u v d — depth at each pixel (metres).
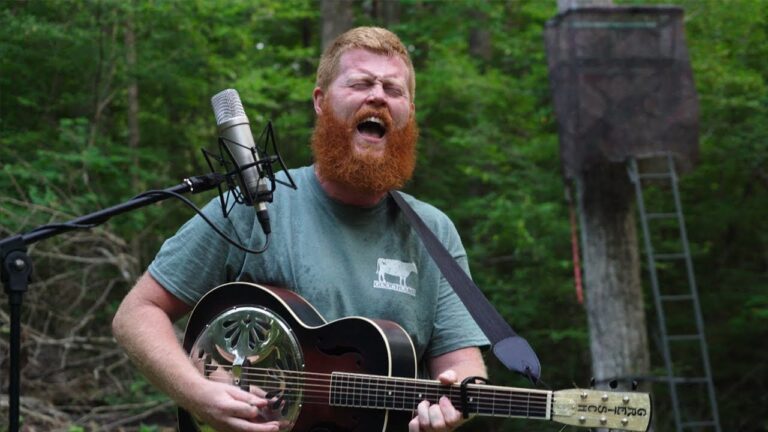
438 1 11.57
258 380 2.82
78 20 8.80
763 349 11.59
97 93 9.30
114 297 8.41
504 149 11.13
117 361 8.01
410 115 2.92
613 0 10.16
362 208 2.92
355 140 2.84
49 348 8.04
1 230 7.74
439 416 2.60
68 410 7.65
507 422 10.48
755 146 10.55
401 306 2.88
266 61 11.20
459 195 12.07
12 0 8.59
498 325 2.82
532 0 11.52
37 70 8.89
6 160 8.53
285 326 2.80
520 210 10.29
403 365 2.75
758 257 12.17
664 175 8.63
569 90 8.51
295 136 11.25
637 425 2.50
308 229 2.89
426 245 2.91
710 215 11.31
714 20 10.20
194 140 10.52
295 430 2.79
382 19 13.09
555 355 11.46
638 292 8.80
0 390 7.30
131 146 9.59
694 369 11.71
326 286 2.85
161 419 7.72
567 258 10.98
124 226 8.52
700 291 11.73
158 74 9.45
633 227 8.84
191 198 9.61
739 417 11.64
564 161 8.59
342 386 2.75
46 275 8.21
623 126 8.44
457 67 11.12
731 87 10.46
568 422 2.53
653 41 8.51
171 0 8.98
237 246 2.77
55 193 8.52
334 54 2.92
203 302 2.91
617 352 8.71
